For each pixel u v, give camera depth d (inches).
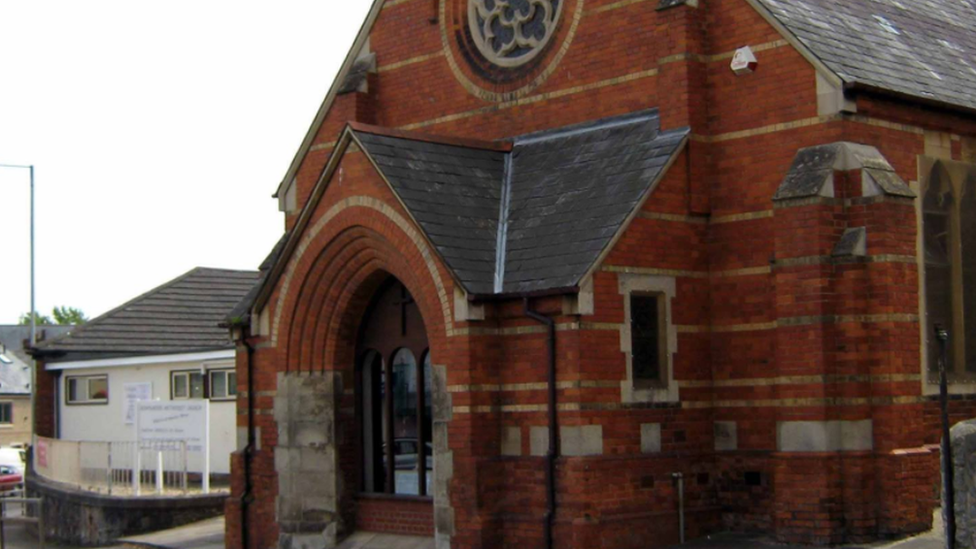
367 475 839.7
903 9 880.9
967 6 964.6
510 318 727.7
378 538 814.5
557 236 743.7
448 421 730.2
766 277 742.5
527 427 719.1
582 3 836.6
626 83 808.9
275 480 842.8
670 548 717.9
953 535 589.3
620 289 717.9
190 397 1382.9
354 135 775.7
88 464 1176.8
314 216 810.8
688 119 764.6
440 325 735.7
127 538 1018.1
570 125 837.8
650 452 725.9
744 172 755.4
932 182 773.3
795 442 701.3
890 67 767.7
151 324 1480.1
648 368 735.7
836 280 699.4
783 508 703.7
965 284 782.5
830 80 719.1
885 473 691.4
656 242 739.4
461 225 764.0
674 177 752.3
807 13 775.1
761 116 749.9
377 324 836.6
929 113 765.3
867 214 701.9
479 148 838.5
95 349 1438.2
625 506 708.7
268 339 858.1
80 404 1513.3
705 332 762.2
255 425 876.0
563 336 704.4
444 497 730.2
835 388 695.7
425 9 922.7
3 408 3216.0
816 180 701.3
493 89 879.7
